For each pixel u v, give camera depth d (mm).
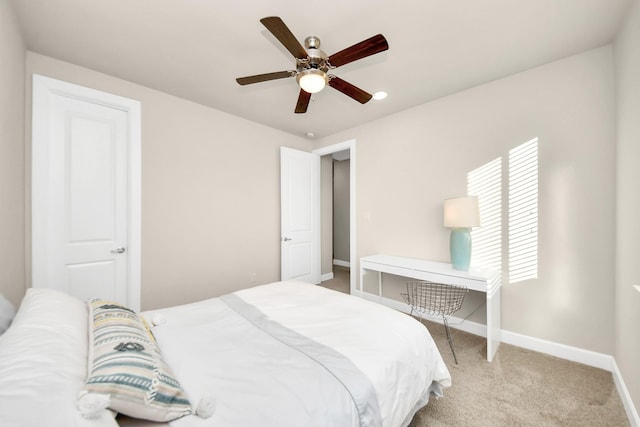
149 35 1771
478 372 1856
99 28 1703
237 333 1260
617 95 1766
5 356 649
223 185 3062
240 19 1623
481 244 2459
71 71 2100
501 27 1692
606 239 1879
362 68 2154
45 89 1985
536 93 2156
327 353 1061
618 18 1609
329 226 4707
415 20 1627
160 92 2564
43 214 1987
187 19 1622
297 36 1764
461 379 1778
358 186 3496
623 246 1631
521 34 1759
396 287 3117
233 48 1908
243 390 845
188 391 851
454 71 2211
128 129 2408
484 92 2426
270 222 3564
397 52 1950
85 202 2213
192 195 2807
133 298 2406
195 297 2838
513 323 2275
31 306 960
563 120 2041
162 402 731
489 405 1533
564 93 2035
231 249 3143
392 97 2676
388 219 3189
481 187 2457
